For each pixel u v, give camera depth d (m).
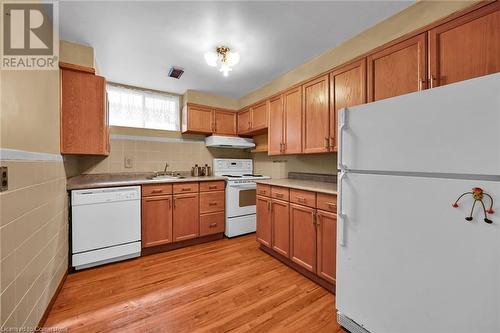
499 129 0.77
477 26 1.18
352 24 1.77
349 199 1.27
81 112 1.90
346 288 1.29
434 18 1.44
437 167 0.92
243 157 3.86
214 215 2.88
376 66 1.64
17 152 1.02
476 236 0.83
